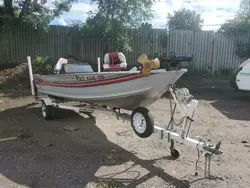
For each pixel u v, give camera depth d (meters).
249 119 6.13
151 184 3.13
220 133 5.06
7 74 10.51
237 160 3.84
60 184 3.11
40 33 11.75
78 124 5.61
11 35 11.46
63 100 6.19
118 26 10.59
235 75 8.66
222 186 3.10
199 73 12.55
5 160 3.77
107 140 4.65
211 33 12.79
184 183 3.15
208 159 3.51
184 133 3.48
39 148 4.25
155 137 4.77
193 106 3.38
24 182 3.16
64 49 12.11
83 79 4.99
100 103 5.05
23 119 5.99
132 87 4.06
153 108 6.98
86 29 11.17
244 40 12.73
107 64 5.46
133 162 3.75
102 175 3.35
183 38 12.71
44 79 6.50
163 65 4.10
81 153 4.07
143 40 12.44
